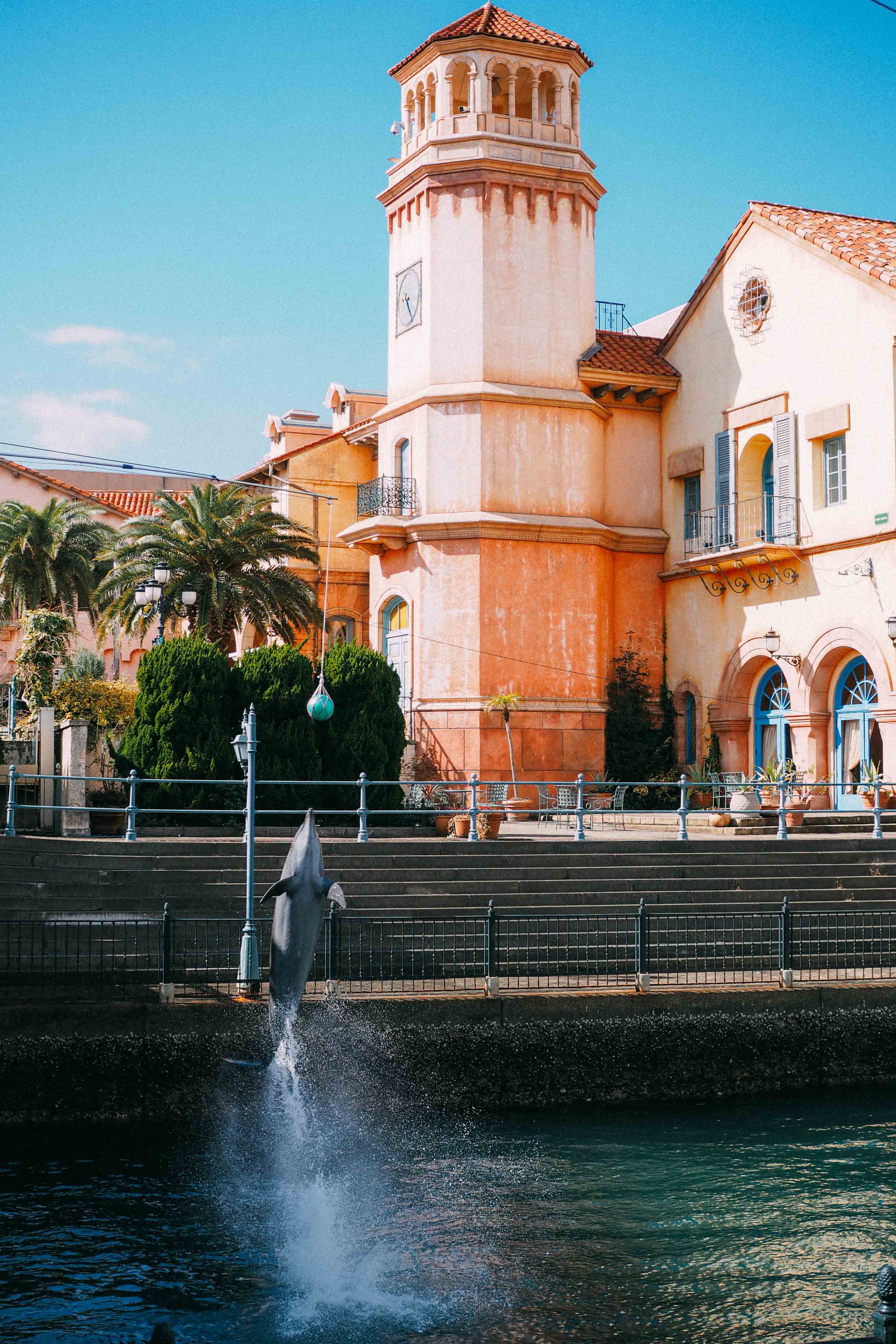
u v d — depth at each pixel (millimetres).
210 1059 14477
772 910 19391
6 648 44688
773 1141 14180
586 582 32000
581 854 20391
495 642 30969
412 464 32250
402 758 26797
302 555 34156
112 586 33094
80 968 15805
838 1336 9445
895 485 27031
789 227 29781
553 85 32562
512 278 31844
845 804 28703
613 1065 15680
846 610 28234
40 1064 14062
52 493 53375
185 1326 9578
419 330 32250
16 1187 12414
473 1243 11250
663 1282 10461
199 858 18828
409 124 33312
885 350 27391
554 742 31266
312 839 11938
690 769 32281
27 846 18797
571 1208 12102
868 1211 12016
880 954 17781
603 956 17766
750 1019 16156
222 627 32625
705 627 32344
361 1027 14875
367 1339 9430
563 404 31953
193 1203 12094
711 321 32469
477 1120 14961
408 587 31984
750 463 31453
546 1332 9586
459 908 18484
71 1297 10031
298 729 23500
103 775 26516
